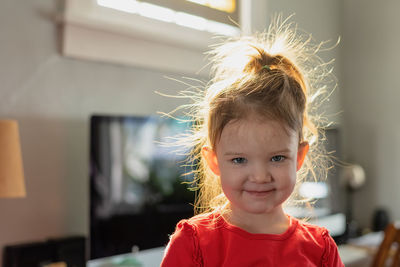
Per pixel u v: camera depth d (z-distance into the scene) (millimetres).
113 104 2230
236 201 708
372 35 3527
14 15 1926
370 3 3535
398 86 3385
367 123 3537
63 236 2037
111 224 2062
